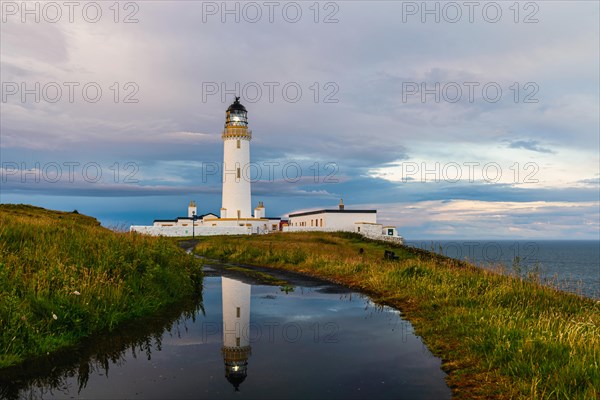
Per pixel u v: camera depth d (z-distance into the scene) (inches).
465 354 310.5
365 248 1460.4
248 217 2792.8
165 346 331.9
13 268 401.7
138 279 482.6
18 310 316.2
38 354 301.9
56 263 428.8
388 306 507.5
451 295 505.4
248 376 268.7
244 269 906.7
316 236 2058.3
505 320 368.2
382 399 235.1
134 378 263.6
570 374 246.2
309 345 339.3
